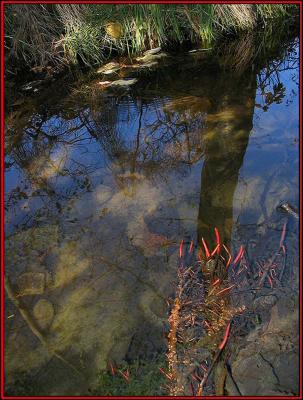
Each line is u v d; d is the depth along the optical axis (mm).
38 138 3566
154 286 2242
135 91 4145
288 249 2365
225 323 2029
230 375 1828
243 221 2559
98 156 3287
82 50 4613
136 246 2471
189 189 2826
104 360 1928
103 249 2469
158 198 2783
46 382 1851
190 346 1957
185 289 2221
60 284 2285
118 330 2045
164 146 3293
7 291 2250
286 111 3602
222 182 2822
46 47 4504
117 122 3695
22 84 4297
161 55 4750
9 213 2758
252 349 1918
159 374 1858
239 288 2203
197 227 2547
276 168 2910
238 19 5059
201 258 2367
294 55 4723
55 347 1997
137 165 3125
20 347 1995
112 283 2270
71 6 4422
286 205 2604
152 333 2025
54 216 2719
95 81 4355
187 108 3768
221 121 3467
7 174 3145
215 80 4238
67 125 3744
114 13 4520
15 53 4301
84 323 2088
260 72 4367
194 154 3162
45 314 2141
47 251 2473
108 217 2684
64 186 2979
